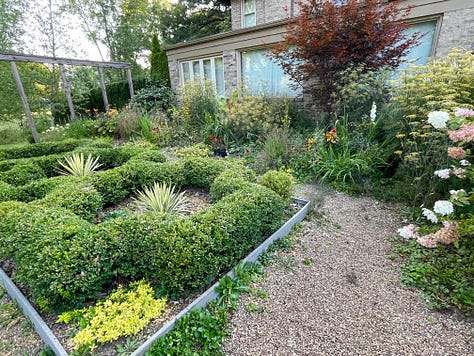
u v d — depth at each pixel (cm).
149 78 1009
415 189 308
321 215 307
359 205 332
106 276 184
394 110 357
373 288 197
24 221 211
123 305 172
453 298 181
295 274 214
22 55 668
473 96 299
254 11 881
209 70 852
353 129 437
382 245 250
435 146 275
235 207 223
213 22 1588
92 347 147
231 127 575
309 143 433
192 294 188
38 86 1191
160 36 1703
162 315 171
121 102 1109
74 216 226
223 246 197
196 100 669
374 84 418
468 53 312
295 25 516
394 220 294
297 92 646
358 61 452
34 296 181
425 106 308
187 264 177
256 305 184
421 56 486
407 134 333
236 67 753
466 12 414
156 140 666
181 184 372
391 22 420
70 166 430
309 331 164
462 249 219
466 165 230
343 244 253
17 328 173
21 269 182
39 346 159
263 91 636
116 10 1574
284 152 439
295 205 324
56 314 175
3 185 324
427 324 166
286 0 788
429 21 464
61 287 165
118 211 316
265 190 265
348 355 148
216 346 153
